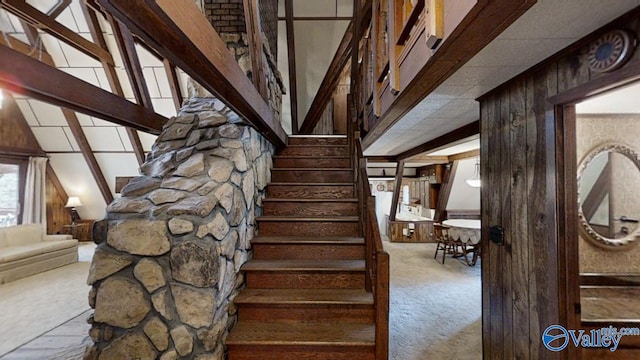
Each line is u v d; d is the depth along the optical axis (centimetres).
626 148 216
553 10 116
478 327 315
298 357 214
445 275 497
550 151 161
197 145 265
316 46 622
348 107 434
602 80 130
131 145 700
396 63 216
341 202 334
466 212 733
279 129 362
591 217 222
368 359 214
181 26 120
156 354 190
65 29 443
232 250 231
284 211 337
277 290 256
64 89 235
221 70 164
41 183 716
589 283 219
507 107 201
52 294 414
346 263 275
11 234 536
